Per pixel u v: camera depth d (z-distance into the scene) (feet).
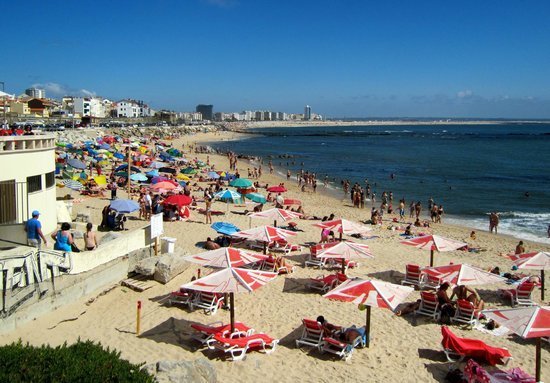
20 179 53.42
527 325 33.71
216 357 37.70
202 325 40.50
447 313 47.32
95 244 53.88
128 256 53.98
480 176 211.41
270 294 52.70
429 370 37.78
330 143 473.67
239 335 39.40
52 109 438.81
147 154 210.79
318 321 41.24
